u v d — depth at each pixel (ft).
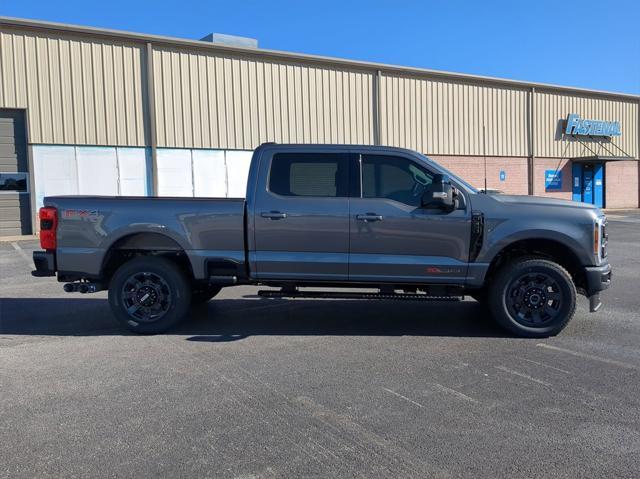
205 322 22.75
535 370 16.49
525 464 10.88
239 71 69.51
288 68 72.64
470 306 25.88
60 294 29.25
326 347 19.03
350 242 20.16
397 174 20.42
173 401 14.14
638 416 13.12
